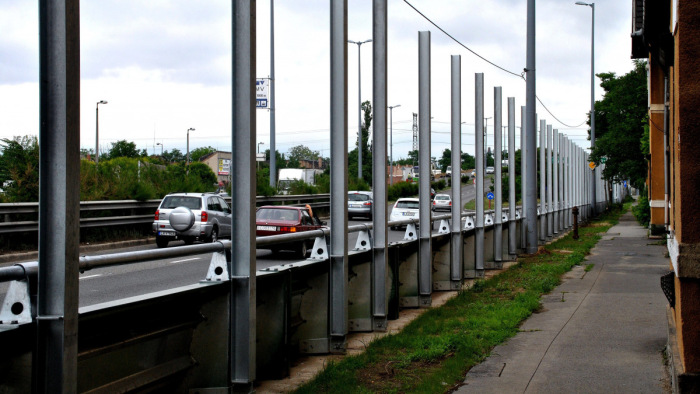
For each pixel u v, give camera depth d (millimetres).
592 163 41656
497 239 16797
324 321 7605
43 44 3707
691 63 4797
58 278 3713
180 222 20844
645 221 31141
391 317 9898
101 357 4418
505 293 12312
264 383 6430
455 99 13242
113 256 4270
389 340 8148
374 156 8953
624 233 31281
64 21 3689
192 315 5461
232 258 5684
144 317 4875
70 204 3748
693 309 4918
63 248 3709
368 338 8531
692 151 4793
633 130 33062
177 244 23172
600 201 56781
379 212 8953
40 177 3725
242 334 5652
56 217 3717
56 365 3699
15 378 3707
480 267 14766
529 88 21031
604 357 7527
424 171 10953
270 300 6605
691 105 4785
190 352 5484
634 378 6648
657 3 6254
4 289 10781
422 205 11000
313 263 7355
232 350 5664
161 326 5043
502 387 6363
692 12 4781
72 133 3760
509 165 19078
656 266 17312
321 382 6250
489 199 46188
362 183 47938
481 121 14969
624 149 33219
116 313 4473
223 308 5629
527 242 20891
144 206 23422
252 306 5707
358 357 7293
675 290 5969
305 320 7613
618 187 83562
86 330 4285
